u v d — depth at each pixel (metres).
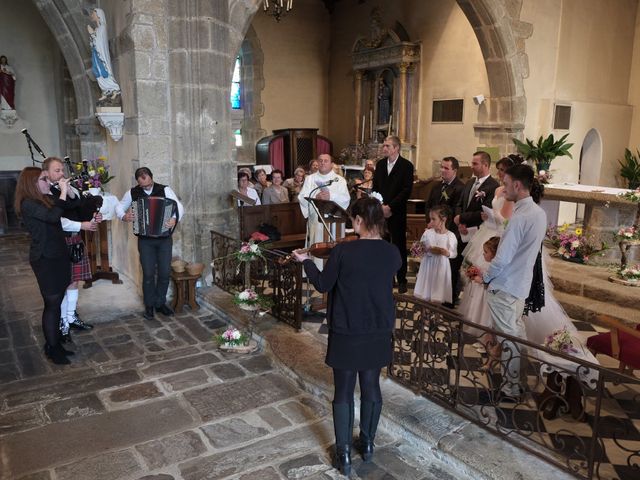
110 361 4.62
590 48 10.27
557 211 8.08
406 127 11.66
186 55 5.91
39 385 4.19
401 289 6.12
